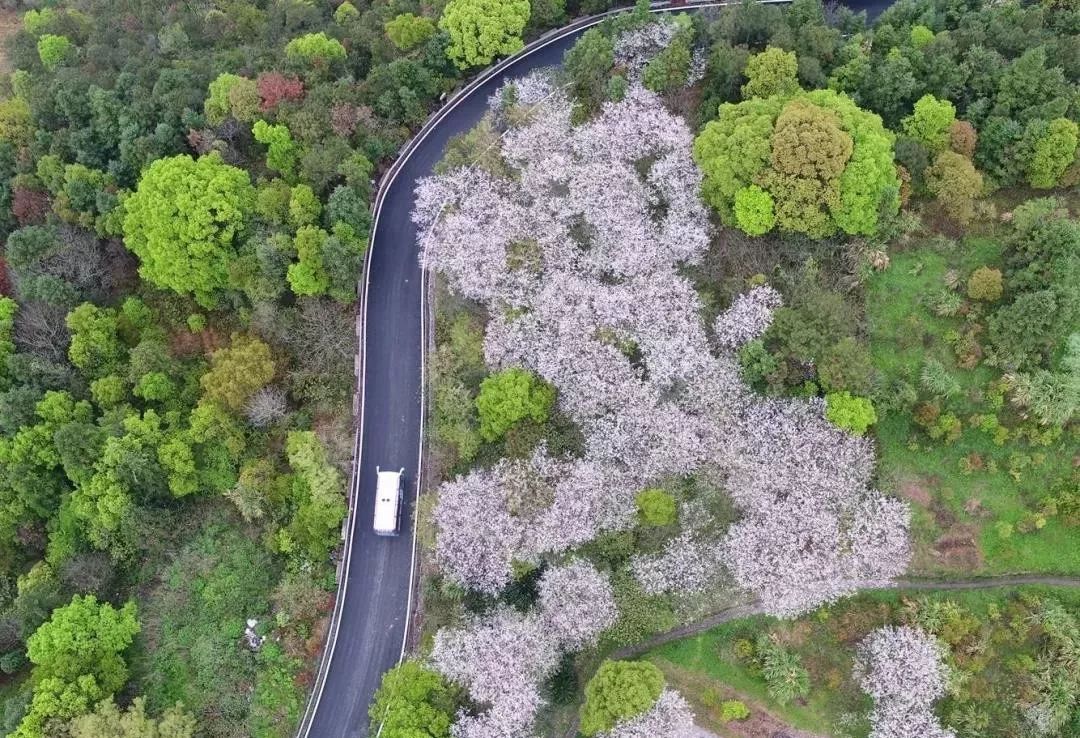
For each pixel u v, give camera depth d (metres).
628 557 48.62
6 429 54.09
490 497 49.34
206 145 58.19
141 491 53.66
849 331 47.09
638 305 50.88
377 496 53.84
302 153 57.16
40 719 46.38
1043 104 49.31
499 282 53.47
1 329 56.19
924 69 52.59
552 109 57.06
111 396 54.56
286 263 54.81
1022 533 46.12
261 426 55.06
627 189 53.69
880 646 44.69
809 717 45.91
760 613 47.84
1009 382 45.97
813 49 54.25
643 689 42.56
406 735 44.41
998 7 55.78
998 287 46.97
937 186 49.38
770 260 50.56
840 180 47.44
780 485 46.81
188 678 51.28
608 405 50.16
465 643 47.06
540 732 47.69
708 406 49.00
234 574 53.47
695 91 56.22
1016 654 44.78
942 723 44.16
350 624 52.84
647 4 57.84
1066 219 46.91
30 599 50.09
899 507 46.28
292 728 50.44
